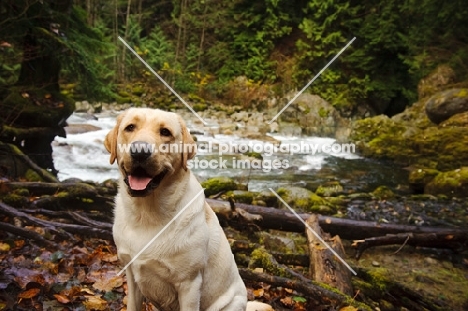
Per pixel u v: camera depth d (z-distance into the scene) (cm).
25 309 323
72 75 959
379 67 1931
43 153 807
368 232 588
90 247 443
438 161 1111
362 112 1902
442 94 1304
